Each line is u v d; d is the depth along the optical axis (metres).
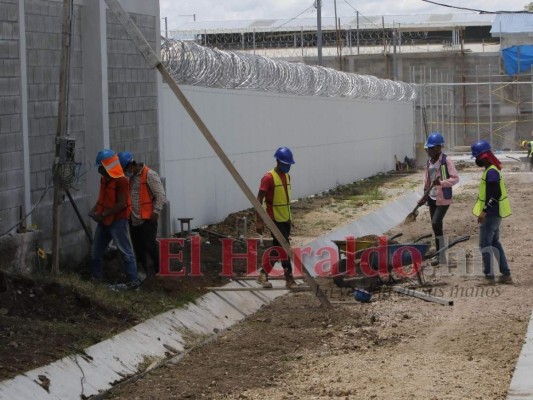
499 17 59.34
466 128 54.72
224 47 62.06
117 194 12.21
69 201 13.38
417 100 52.94
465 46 60.41
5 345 9.03
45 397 8.31
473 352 10.47
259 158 22.41
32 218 12.45
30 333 9.50
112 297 11.52
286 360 10.45
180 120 17.59
